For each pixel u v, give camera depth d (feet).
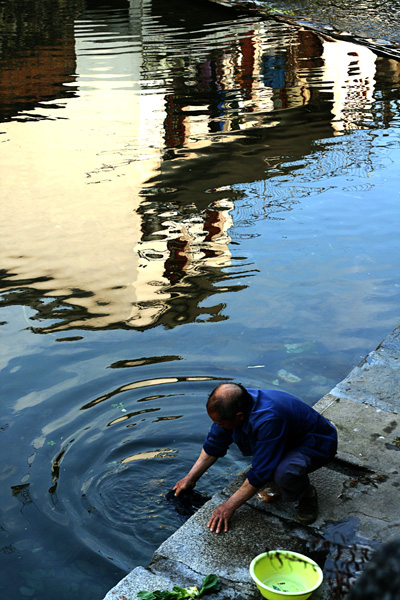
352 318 19.52
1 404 16.37
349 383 15.92
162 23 62.03
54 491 13.66
